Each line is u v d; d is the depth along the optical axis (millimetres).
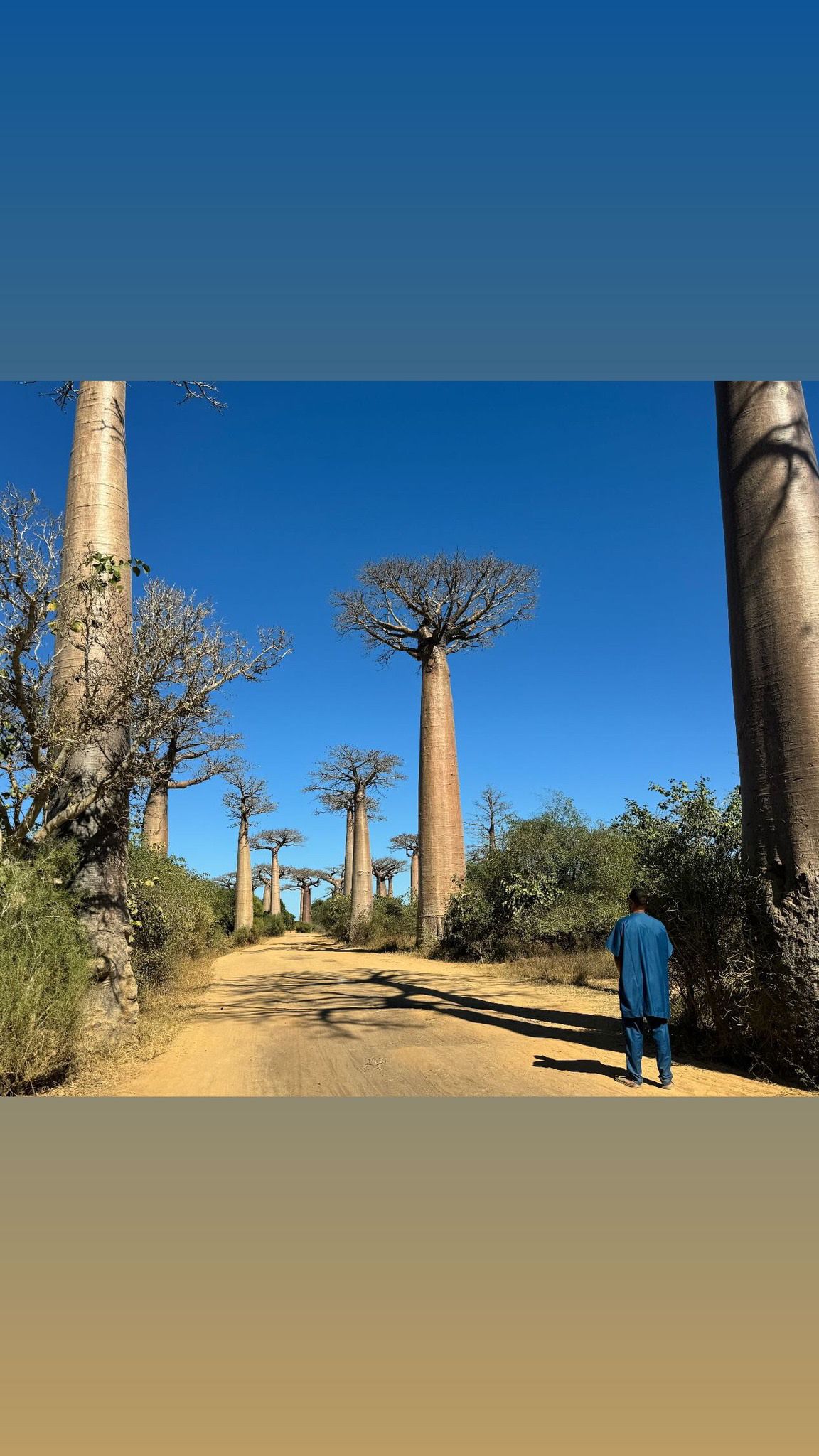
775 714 6672
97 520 9156
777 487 6941
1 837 7504
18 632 7375
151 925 12695
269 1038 8570
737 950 6785
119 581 9008
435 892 22969
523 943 18938
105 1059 7242
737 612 7129
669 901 7336
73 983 6676
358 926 34969
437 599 24062
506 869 19953
